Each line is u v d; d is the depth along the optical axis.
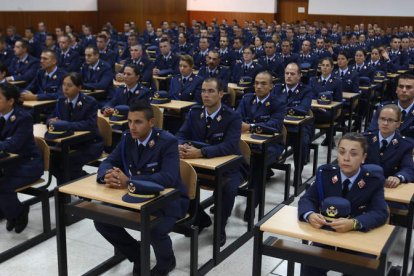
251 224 3.57
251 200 3.54
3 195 3.36
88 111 4.16
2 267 3.08
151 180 2.63
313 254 2.16
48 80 6.14
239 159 3.30
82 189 2.61
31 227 3.64
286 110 4.51
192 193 2.95
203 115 3.62
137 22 19.75
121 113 4.68
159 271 2.91
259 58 10.05
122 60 9.83
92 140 4.17
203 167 3.08
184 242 3.45
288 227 2.19
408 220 2.72
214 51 7.39
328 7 18.73
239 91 6.80
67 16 17.53
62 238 2.75
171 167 2.76
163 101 5.61
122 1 19.41
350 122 6.21
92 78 6.55
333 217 2.19
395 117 3.12
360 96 6.61
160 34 14.52
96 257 3.23
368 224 2.14
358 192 2.36
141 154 2.83
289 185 4.31
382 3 17.81
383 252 1.95
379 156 3.17
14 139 3.35
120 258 3.17
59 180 3.96
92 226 3.70
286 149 4.50
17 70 7.38
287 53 10.04
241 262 3.22
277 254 2.22
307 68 9.26
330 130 5.36
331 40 13.93
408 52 11.37
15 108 3.45
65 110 4.19
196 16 20.78
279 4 19.73
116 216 2.51
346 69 6.93
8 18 15.23
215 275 3.04
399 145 3.15
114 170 2.65
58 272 2.85
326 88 6.06
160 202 2.48
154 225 2.51
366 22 18.20
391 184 2.82
